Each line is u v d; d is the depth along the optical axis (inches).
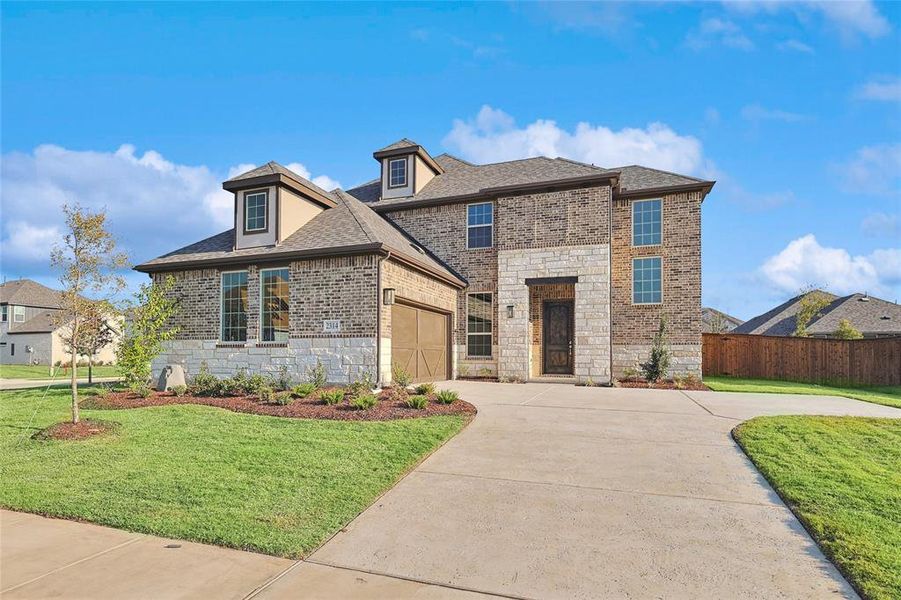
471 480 236.5
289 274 530.0
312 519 190.9
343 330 501.7
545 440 301.1
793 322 1206.3
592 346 600.7
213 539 173.9
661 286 652.1
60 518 194.4
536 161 767.1
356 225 551.2
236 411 380.2
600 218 609.6
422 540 177.3
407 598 139.3
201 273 573.0
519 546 171.8
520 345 634.8
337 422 334.0
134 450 275.9
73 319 362.3
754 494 215.5
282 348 525.0
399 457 261.3
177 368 509.4
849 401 448.1
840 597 138.3
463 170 802.8
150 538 176.4
